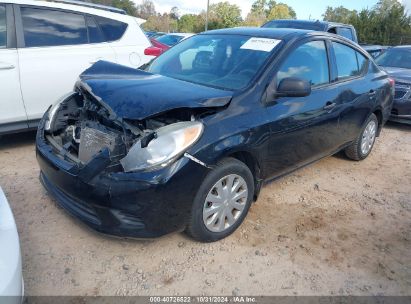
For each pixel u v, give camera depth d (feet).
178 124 9.01
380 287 9.37
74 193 8.96
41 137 10.91
